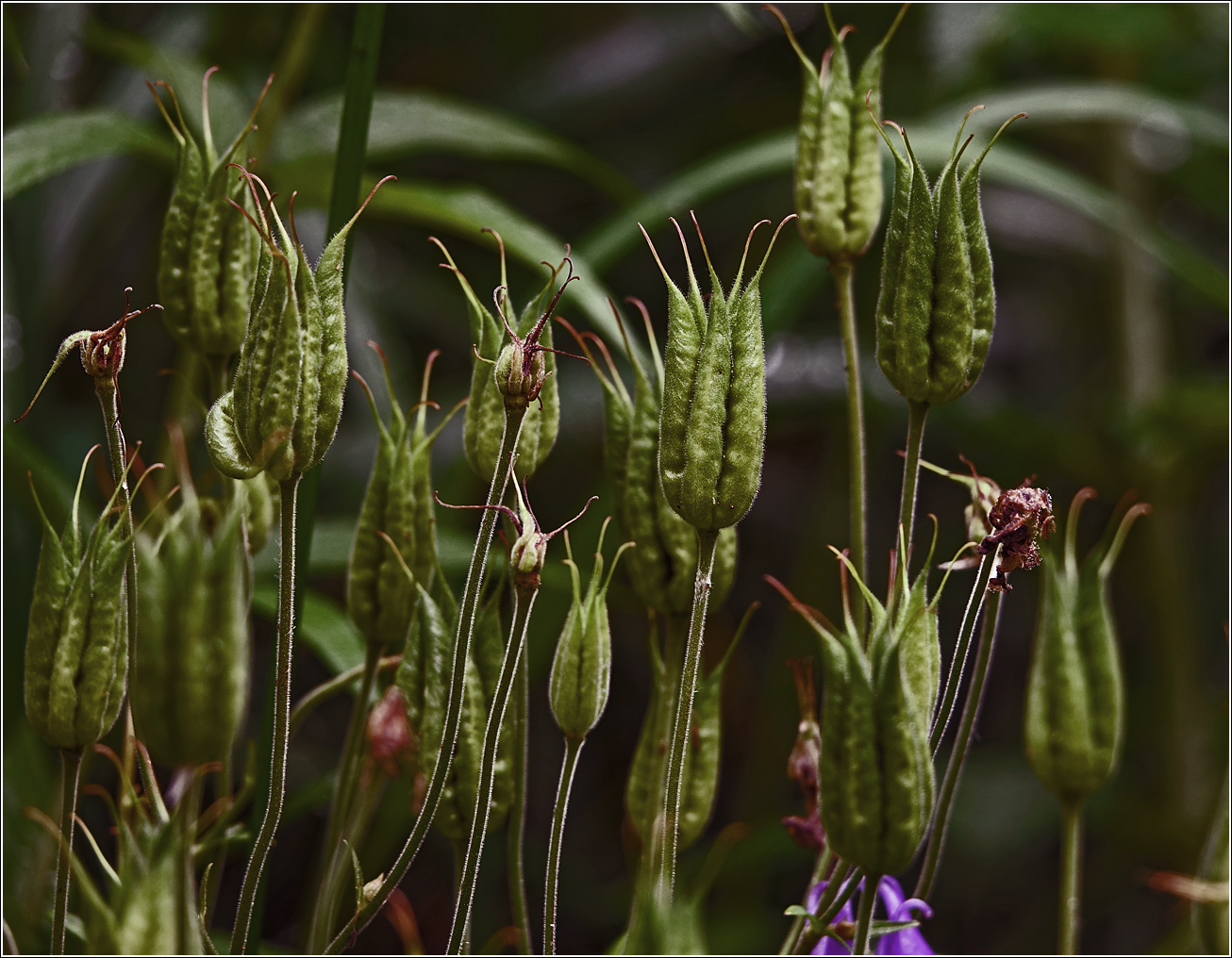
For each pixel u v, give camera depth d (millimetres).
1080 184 835
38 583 500
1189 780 979
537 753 1081
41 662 500
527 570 499
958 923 1037
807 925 528
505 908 931
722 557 527
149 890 484
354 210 555
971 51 930
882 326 514
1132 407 1007
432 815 506
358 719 531
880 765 490
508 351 499
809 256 771
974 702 524
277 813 502
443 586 521
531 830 1039
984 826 1031
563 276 600
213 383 532
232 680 484
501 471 500
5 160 601
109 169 777
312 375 497
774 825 845
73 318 1025
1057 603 535
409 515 529
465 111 697
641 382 527
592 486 992
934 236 512
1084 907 1062
